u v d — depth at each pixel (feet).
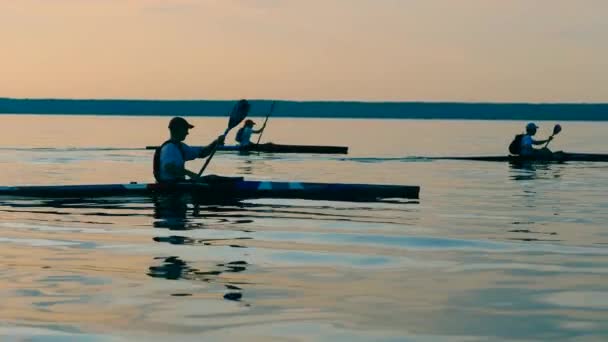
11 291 18.76
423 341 14.78
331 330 15.49
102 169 61.41
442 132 177.58
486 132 179.11
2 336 15.03
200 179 38.73
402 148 102.22
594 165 68.69
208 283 19.70
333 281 20.10
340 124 271.08
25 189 39.22
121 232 28.40
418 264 22.61
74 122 255.91
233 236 27.58
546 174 59.62
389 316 16.57
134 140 121.39
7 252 24.25
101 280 20.01
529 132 72.18
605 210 36.40
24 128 181.06
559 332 15.42
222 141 38.83
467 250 25.08
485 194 43.91
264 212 34.35
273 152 90.53
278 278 20.39
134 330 15.46
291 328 15.62
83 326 15.74
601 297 18.39
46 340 14.79
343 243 26.35
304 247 25.43
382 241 26.84
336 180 52.95
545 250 25.16
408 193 41.11
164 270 21.34
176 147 38.27
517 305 17.58
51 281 19.86
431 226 30.66
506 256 23.99
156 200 38.04
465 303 17.76
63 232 28.37
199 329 15.55
